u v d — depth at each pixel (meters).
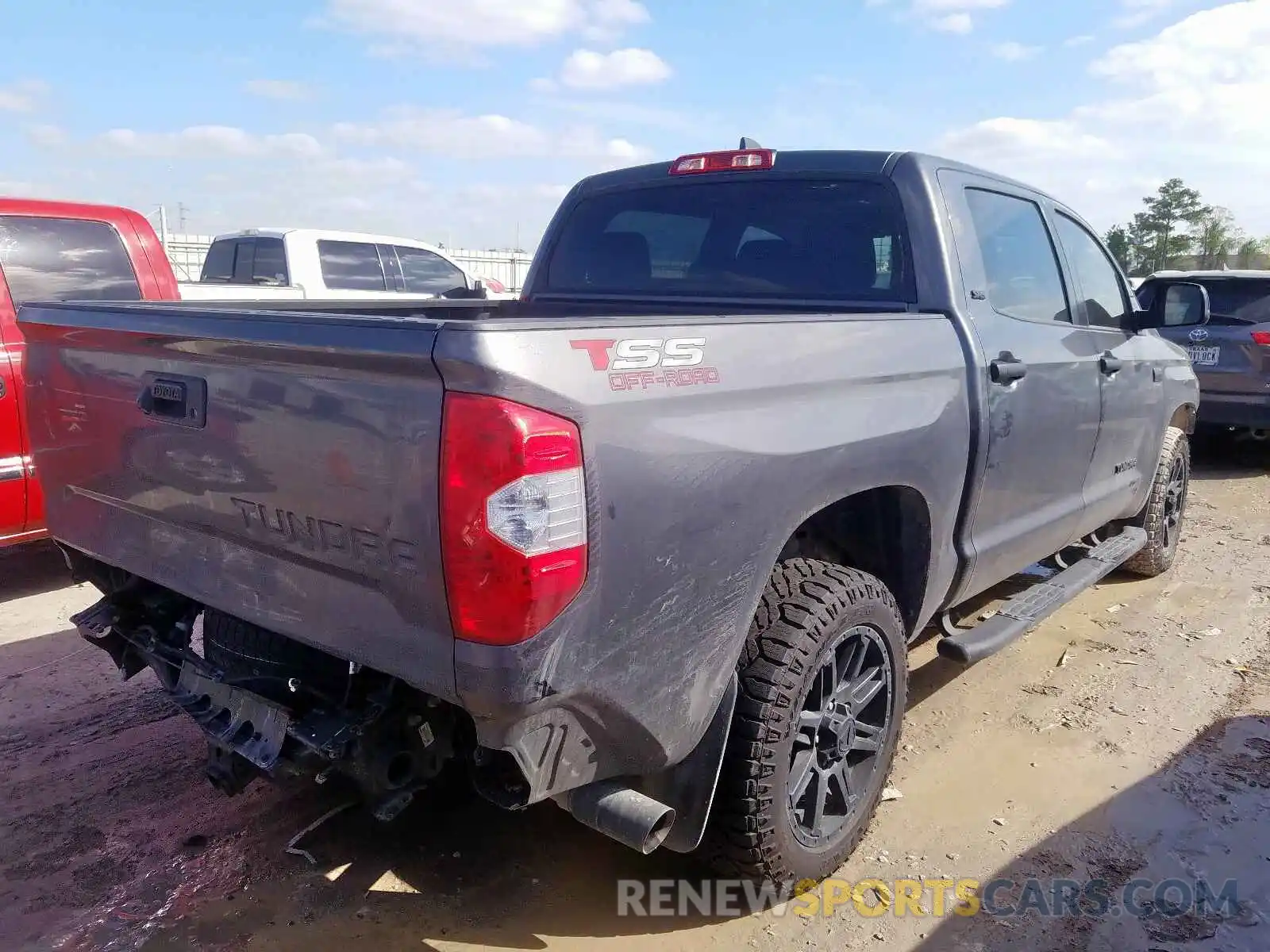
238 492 2.22
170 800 3.21
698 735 2.30
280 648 2.47
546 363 1.84
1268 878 2.87
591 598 1.93
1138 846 3.02
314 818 3.11
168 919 2.61
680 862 2.82
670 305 3.83
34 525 5.07
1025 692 4.15
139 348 2.41
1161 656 4.56
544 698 1.88
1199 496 8.19
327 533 2.03
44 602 5.14
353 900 2.70
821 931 2.61
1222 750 3.63
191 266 15.74
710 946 2.54
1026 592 4.03
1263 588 5.61
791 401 2.47
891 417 2.79
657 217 3.94
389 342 1.82
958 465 3.15
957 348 3.17
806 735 2.65
